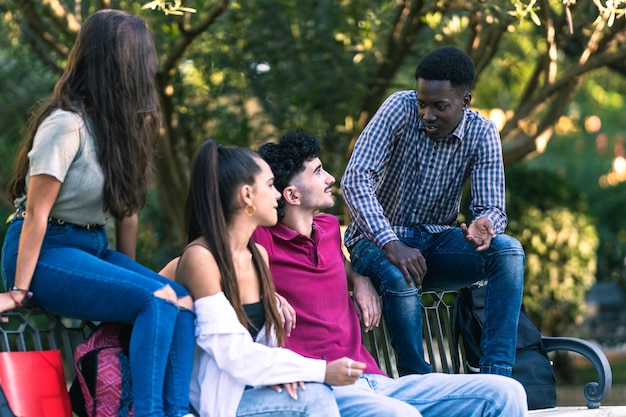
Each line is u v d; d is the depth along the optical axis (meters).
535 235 9.39
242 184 3.25
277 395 3.09
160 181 6.88
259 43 6.71
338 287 3.66
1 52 7.31
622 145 14.42
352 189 3.95
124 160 3.17
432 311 4.45
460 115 3.99
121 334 3.17
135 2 5.86
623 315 12.87
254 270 3.31
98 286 3.04
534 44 7.40
